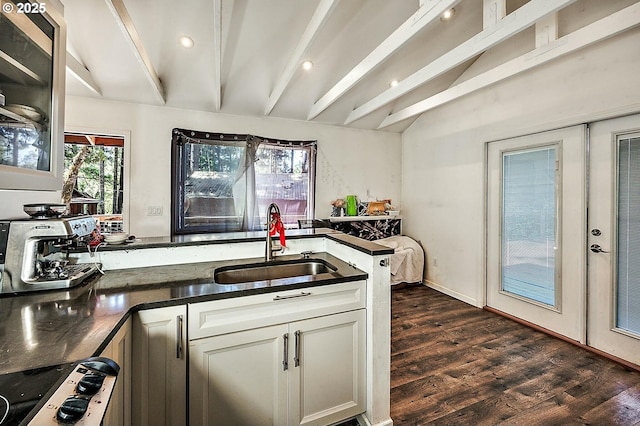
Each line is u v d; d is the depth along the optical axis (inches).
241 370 53.0
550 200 108.0
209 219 145.2
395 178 191.6
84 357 30.6
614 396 73.8
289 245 83.4
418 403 71.7
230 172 148.8
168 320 47.6
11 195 56.3
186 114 140.8
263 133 156.6
